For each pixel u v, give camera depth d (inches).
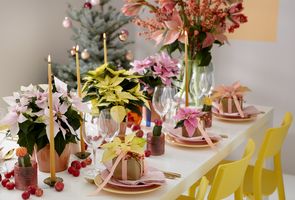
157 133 94.0
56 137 82.7
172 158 93.3
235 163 85.5
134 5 116.3
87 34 172.2
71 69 169.9
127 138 79.0
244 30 173.8
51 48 181.3
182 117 98.9
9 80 166.1
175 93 112.7
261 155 110.0
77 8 189.9
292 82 170.1
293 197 157.6
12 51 165.6
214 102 121.1
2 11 160.2
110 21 172.2
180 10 117.5
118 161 76.6
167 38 114.1
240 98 120.0
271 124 134.6
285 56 169.6
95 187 78.5
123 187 76.1
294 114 171.5
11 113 82.0
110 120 82.0
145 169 79.5
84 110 83.3
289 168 174.6
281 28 168.6
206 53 118.3
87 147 96.0
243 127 114.8
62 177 82.4
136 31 195.6
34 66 175.3
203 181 78.1
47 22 177.9
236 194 102.8
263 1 169.3
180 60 121.5
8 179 79.0
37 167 80.6
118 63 174.6
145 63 109.3
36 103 81.1
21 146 82.0
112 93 91.4
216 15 114.5
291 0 165.6
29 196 73.7
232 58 177.3
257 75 174.7
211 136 101.1
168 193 77.7
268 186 118.9
